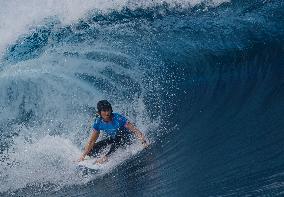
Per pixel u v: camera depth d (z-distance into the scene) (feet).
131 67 127.95
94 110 116.57
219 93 107.55
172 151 89.56
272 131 84.33
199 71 119.75
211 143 87.81
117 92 120.57
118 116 91.86
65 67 132.05
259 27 126.41
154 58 129.18
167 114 106.01
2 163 97.91
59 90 125.18
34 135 110.52
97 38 140.46
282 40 119.24
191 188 74.59
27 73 130.00
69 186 86.53
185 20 138.21
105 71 128.67
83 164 92.68
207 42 128.36
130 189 80.43
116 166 89.66
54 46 141.18
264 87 102.68
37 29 147.02
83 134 106.83
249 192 68.28
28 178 91.20
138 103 113.91
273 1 133.39
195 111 103.60
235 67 115.85
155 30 138.41
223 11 136.15
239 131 88.63
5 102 124.26
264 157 76.54
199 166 80.64
